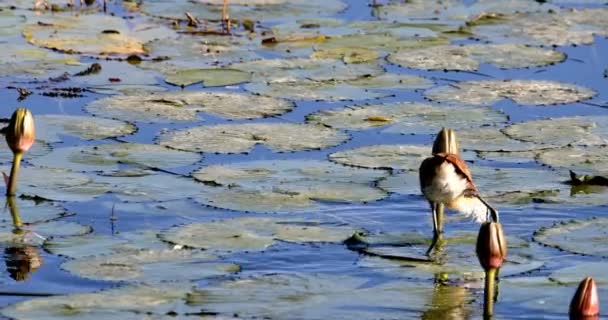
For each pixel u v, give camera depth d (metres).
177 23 20.75
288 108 16.09
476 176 13.57
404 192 13.05
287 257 11.20
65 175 13.46
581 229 11.86
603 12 22.20
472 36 20.42
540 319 9.87
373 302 10.18
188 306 9.95
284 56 18.94
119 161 13.95
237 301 10.10
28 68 17.86
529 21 21.47
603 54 19.41
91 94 16.78
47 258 11.13
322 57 18.75
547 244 11.51
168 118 15.60
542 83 17.44
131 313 9.77
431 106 16.19
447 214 12.56
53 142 14.55
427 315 9.92
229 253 11.25
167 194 12.95
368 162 13.96
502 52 19.23
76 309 9.84
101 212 12.42
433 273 10.89
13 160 12.87
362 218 12.33
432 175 11.06
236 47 19.41
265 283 10.52
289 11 21.84
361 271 10.91
